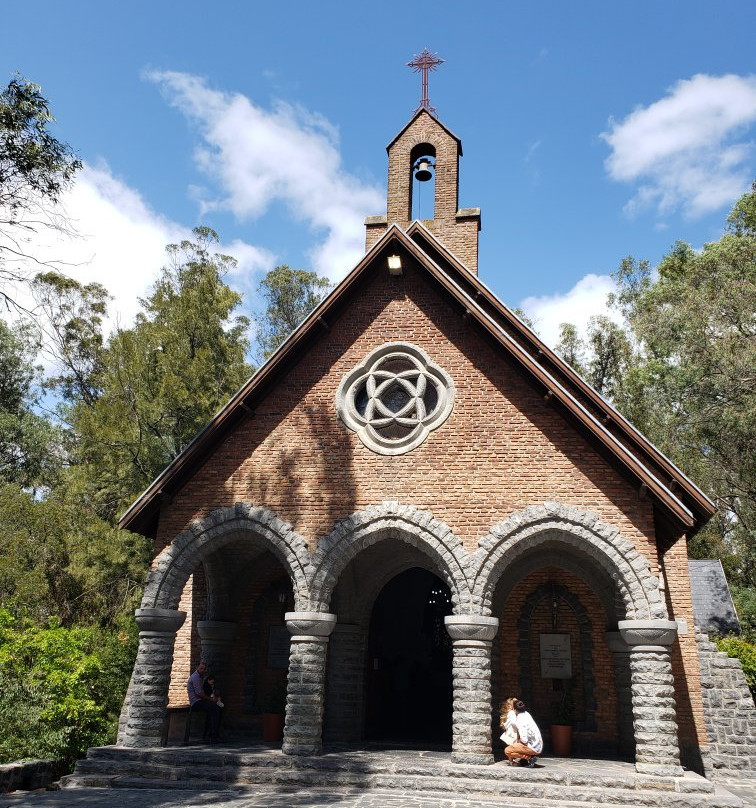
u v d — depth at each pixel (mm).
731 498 28516
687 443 27375
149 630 13992
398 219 19094
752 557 29281
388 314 15617
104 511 28594
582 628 16109
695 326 24938
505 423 14188
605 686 15633
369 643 17547
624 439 14617
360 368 15250
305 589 13695
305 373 15430
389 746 15203
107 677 18406
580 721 15500
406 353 15211
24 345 34875
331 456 14641
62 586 26375
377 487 14242
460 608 13078
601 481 13469
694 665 14508
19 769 12117
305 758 12531
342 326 15727
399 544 16031
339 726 15383
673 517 13164
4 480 34594
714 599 21750
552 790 11367
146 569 25422
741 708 16031
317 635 13570
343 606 16047
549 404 14133
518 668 16047
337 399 15047
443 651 21531
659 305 27438
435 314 15375
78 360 36188
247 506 14477
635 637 12406
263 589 17781
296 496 14469
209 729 15398
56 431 38469
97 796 11320
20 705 14906
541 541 13555
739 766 15617
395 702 20812
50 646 16641
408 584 22156
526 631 16250
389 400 15164
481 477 13906
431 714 21047
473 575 13203
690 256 31656
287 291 45688
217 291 31875
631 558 12781
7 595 24312
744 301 24391
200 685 15148
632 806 11016
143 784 12133
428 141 19859
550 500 13539
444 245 19016
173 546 14391
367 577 16375
